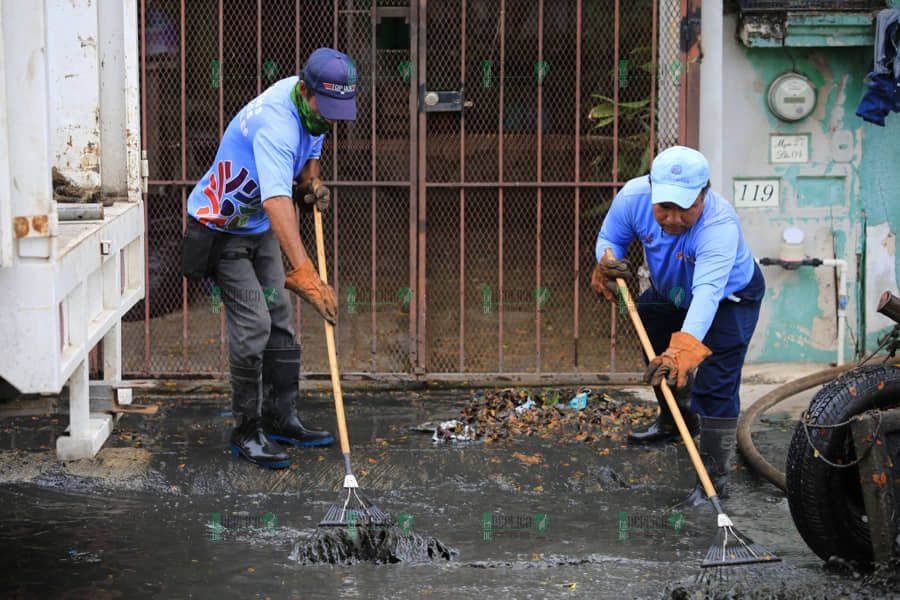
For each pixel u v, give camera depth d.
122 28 6.13
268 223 6.31
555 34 7.74
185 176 7.84
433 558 5.24
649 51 7.80
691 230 5.64
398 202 7.89
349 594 4.84
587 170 7.90
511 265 8.10
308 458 6.46
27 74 4.02
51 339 4.14
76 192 5.88
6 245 4.02
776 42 7.70
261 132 5.77
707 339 5.88
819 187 8.06
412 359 7.82
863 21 7.62
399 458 6.48
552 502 5.99
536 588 4.91
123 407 6.36
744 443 6.44
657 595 4.84
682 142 7.75
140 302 8.25
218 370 7.86
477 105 7.75
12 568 5.07
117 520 5.66
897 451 4.79
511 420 7.10
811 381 6.95
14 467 6.22
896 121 7.98
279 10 7.72
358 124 7.76
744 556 5.02
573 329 8.16
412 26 7.60
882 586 4.75
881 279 8.11
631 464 6.45
